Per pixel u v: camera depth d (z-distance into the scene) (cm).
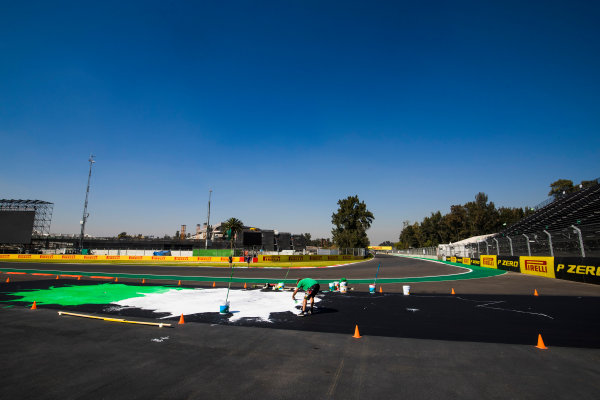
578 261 1619
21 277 1973
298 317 813
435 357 500
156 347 552
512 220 7056
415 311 897
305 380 409
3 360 484
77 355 509
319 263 4138
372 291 1278
